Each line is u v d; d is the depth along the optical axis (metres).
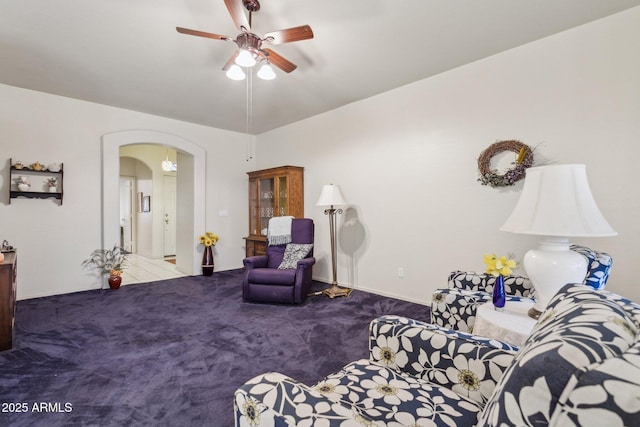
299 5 2.19
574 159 2.49
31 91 3.71
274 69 3.18
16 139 3.62
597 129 2.39
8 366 2.09
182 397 1.76
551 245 1.47
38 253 3.78
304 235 4.03
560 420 0.44
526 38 2.63
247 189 5.79
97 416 1.59
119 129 4.34
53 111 3.85
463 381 1.09
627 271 2.27
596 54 2.39
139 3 2.18
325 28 2.47
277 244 4.11
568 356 0.48
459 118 3.15
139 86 3.60
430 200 3.39
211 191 5.32
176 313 3.19
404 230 3.63
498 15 2.32
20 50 2.81
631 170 2.26
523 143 2.72
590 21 2.40
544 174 1.40
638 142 2.23
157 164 7.04
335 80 3.44
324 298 3.71
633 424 0.39
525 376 0.50
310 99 4.01
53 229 3.87
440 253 3.31
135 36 2.59
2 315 2.30
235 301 3.62
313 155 4.71
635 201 2.24
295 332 2.69
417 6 2.21
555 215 1.32
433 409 0.99
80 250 4.05
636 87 2.24
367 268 4.02
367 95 3.89
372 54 2.88
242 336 2.60
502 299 1.65
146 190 7.26
